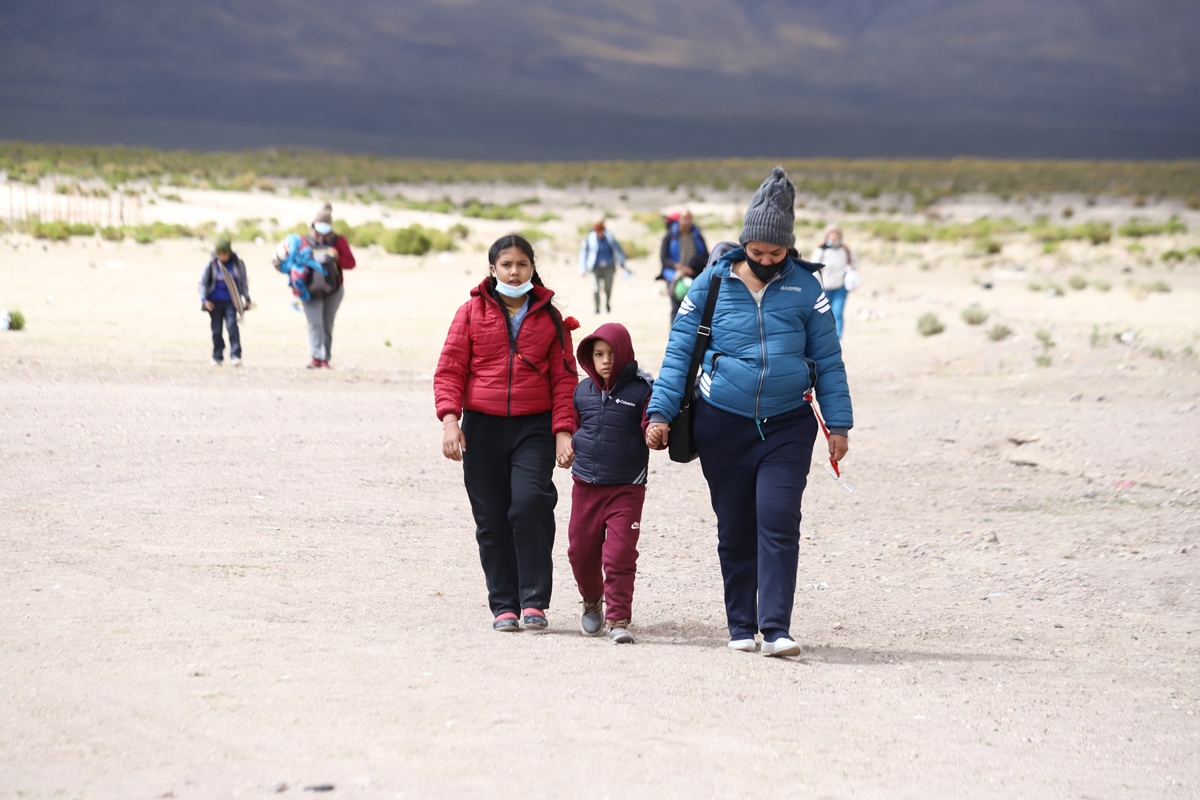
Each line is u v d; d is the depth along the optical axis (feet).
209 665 39.04
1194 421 105.40
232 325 136.67
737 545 46.78
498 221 540.93
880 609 55.93
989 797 30.89
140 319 180.86
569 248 380.58
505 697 37.32
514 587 48.98
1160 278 297.12
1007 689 42.73
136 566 54.65
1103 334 169.37
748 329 44.86
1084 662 47.70
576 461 47.65
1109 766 34.40
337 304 138.00
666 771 31.07
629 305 219.00
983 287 269.03
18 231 350.23
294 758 30.19
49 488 71.05
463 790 28.48
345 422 100.37
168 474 77.05
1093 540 69.87
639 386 47.34
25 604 46.47
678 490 83.05
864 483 86.17
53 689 35.12
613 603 47.78
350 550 61.41
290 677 38.09
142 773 28.50
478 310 47.34
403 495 75.82
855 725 36.91
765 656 45.52
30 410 97.30
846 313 211.82
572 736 33.58
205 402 106.93
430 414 106.73
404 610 50.24
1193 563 64.54
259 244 342.23
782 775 31.48
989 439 101.30
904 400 125.39
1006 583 61.41
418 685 38.09
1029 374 141.69
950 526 73.56
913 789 31.07
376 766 29.84
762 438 45.44
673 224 169.78
